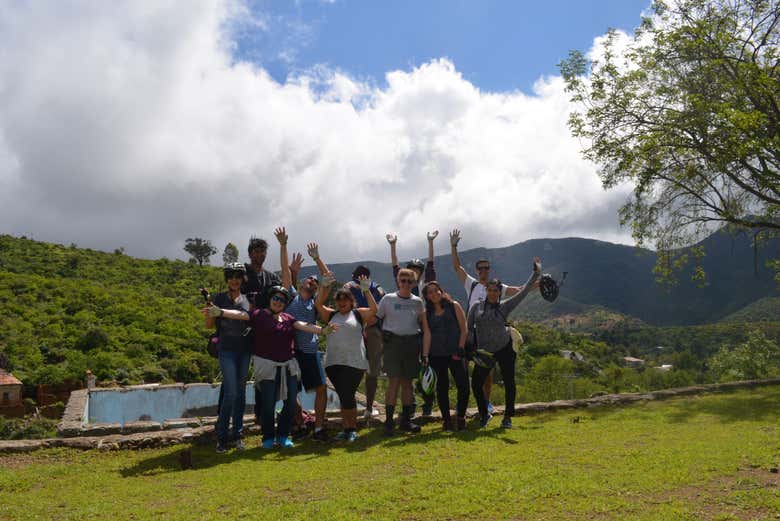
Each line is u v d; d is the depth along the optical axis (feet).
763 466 14.78
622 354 247.50
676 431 20.29
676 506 11.91
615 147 41.16
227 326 19.03
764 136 38.83
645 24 42.70
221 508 12.82
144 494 14.25
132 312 142.00
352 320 20.71
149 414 36.40
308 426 21.81
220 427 18.79
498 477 14.34
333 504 12.52
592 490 13.16
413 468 15.84
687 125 38.01
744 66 39.11
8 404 89.35
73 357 107.14
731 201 44.93
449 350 21.08
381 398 43.96
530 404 26.50
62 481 15.81
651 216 44.93
